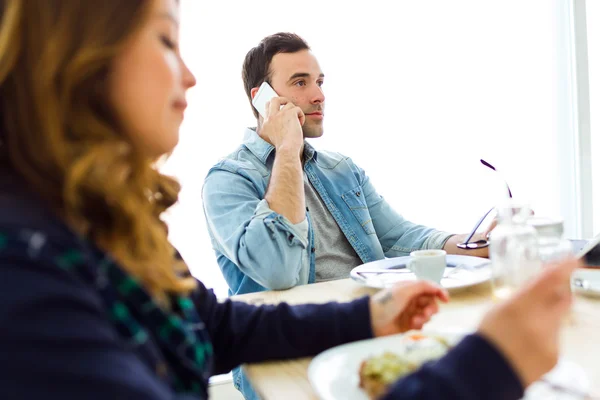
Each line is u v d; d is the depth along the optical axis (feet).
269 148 5.52
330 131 7.27
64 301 1.09
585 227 8.65
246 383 4.19
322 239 5.52
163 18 1.61
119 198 1.44
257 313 2.41
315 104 5.80
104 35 1.41
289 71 5.71
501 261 2.54
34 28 1.37
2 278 1.06
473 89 7.92
